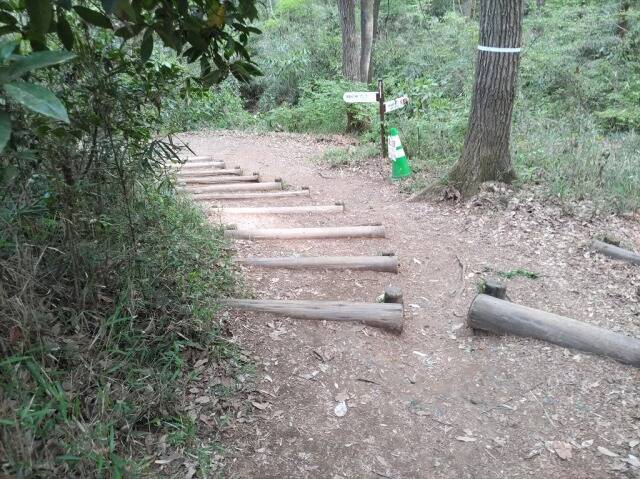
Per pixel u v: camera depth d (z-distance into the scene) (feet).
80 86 9.03
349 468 8.31
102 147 10.08
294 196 23.00
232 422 9.01
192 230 14.55
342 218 19.70
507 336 11.60
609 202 18.69
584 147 22.86
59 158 9.07
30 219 9.02
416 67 48.34
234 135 40.09
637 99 34.30
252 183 24.94
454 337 11.90
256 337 11.31
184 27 7.64
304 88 47.88
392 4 60.03
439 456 8.61
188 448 8.21
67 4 5.64
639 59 37.68
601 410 9.42
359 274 14.73
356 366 10.72
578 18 41.04
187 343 10.12
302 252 16.16
